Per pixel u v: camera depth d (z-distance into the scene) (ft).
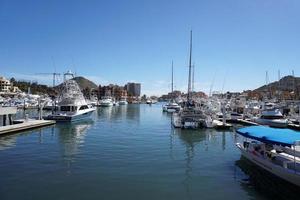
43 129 154.10
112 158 83.66
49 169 70.90
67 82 223.30
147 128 163.63
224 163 80.38
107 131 148.87
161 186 59.77
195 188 59.11
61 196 52.85
